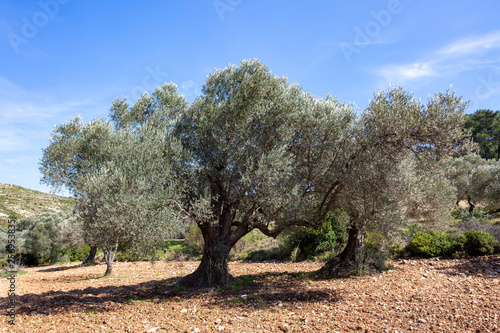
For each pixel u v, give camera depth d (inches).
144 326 268.5
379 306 296.2
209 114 397.7
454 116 298.2
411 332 223.9
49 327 268.1
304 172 385.7
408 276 430.6
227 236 430.3
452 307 275.1
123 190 323.6
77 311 324.8
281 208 366.9
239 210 452.4
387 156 329.7
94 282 551.5
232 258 800.3
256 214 419.2
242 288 408.5
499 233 560.7
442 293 328.5
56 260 1102.4
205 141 402.3
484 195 868.6
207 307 327.6
